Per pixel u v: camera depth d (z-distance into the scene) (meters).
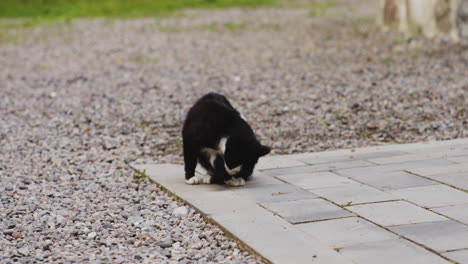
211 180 7.70
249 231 5.86
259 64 17.69
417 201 6.51
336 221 6.03
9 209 6.94
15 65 19.00
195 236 6.04
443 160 8.16
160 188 7.71
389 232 5.68
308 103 12.65
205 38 23.30
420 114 11.39
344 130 10.67
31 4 38.81
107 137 10.70
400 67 16.03
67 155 9.58
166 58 19.36
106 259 5.55
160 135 10.87
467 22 19.61
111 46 22.06
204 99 7.64
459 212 6.11
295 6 35.72
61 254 5.68
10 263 5.46
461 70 15.17
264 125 11.24
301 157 8.92
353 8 33.31
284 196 6.96
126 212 6.86
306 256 5.21
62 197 7.48
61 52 21.17
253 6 36.31
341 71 15.98
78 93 14.66
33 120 12.12
